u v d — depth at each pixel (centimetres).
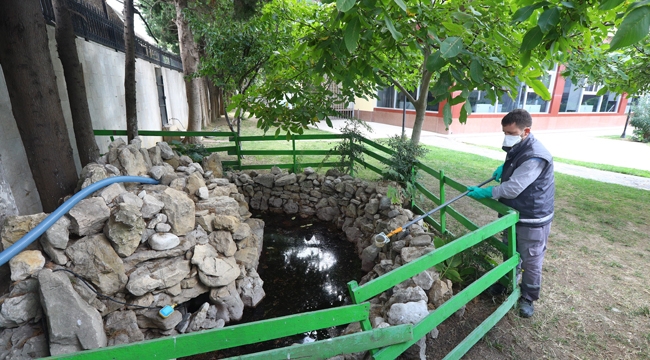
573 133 1666
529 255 254
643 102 1471
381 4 201
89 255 249
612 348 234
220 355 266
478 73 200
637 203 559
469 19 216
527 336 243
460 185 309
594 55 384
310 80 442
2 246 236
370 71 276
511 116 251
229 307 307
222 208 365
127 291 266
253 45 699
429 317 174
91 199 266
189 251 306
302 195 575
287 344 280
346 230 496
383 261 325
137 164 353
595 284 312
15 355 211
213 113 1691
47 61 299
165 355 120
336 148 672
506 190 240
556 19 161
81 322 217
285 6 516
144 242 288
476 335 214
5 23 273
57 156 311
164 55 1152
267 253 446
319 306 334
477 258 288
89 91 561
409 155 465
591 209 525
